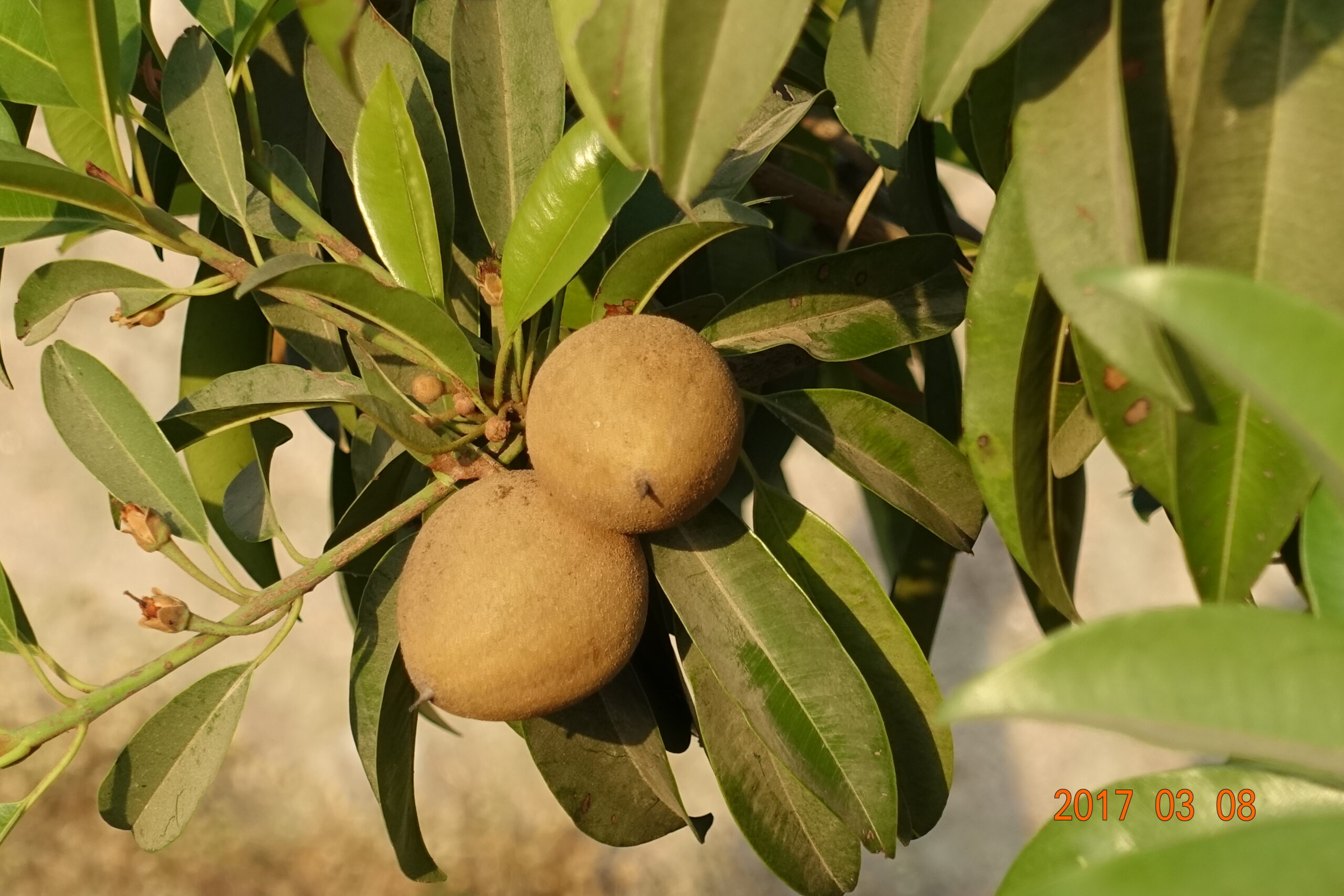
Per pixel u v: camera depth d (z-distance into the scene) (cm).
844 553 65
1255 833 46
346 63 50
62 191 61
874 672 64
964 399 58
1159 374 50
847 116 61
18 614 59
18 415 191
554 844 171
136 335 190
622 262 62
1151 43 55
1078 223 53
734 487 83
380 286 59
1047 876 53
